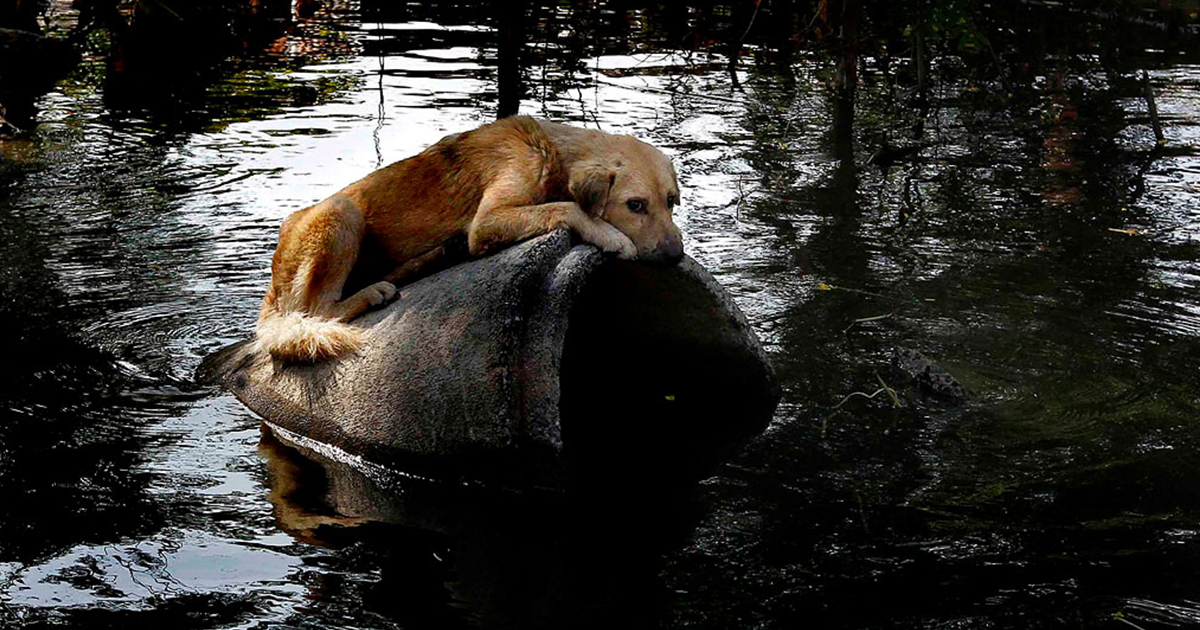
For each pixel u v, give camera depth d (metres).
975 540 4.66
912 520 4.83
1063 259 8.09
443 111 11.60
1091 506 4.93
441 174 5.99
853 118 11.74
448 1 17.66
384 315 5.69
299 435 5.69
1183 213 9.06
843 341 6.75
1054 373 6.31
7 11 12.03
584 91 12.48
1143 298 7.37
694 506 5.00
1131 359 6.47
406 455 5.35
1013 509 4.92
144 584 4.29
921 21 12.06
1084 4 16.61
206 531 4.71
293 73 13.29
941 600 4.21
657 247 5.57
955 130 11.38
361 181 6.19
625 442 5.76
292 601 4.18
